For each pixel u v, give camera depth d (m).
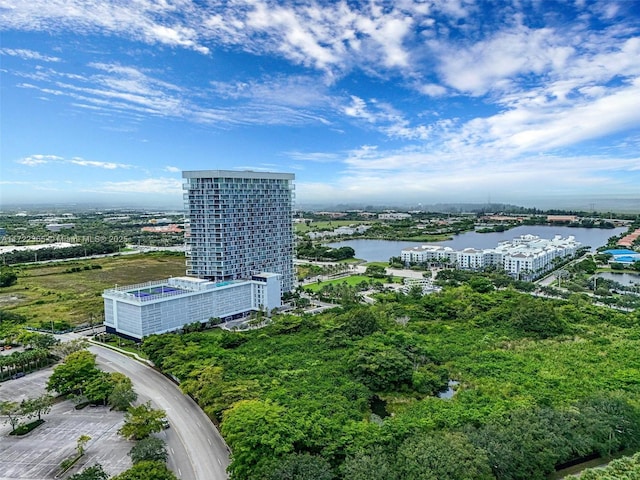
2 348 155.00
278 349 143.50
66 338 167.12
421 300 199.50
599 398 97.38
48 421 104.19
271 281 196.62
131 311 159.50
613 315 174.25
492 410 96.12
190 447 91.56
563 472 82.38
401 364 119.75
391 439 83.75
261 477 72.75
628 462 77.25
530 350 141.25
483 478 72.19
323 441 82.44
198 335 148.50
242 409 89.69
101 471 77.19
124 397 106.88
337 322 165.75
